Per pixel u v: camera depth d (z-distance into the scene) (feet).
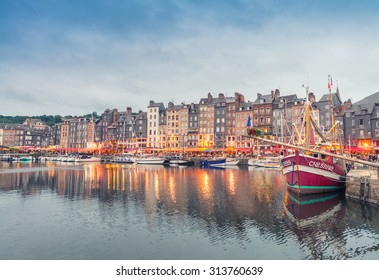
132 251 44.09
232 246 45.85
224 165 233.35
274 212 66.39
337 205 72.18
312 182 82.58
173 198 83.87
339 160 97.04
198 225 56.70
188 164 248.32
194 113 334.24
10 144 500.33
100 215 64.54
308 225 56.44
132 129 358.23
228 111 311.27
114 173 166.61
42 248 45.60
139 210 68.95
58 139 488.44
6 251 44.47
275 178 138.62
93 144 419.13
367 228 54.34
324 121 257.96
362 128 237.86
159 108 362.94
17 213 66.80
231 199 81.97
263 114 289.94
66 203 77.51
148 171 182.39
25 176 147.13
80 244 47.11
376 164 60.75
